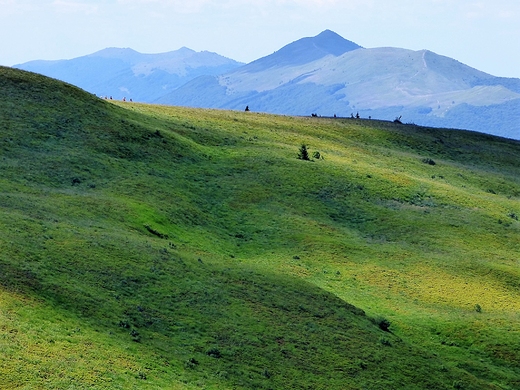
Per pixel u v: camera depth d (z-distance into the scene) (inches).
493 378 2268.7
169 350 1791.3
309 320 2233.0
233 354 1882.4
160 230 2866.6
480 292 2876.5
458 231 3577.8
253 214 3491.6
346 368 1982.0
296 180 3946.9
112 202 2984.7
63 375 1417.3
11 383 1317.7
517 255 3361.2
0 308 1608.0
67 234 2299.5
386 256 3169.3
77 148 3644.2
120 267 2162.9
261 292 2359.7
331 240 3272.6
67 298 1829.5
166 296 2096.5
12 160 3270.2
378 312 2576.3
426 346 2393.0
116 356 1610.5
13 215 2340.1
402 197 3976.4
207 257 2672.2
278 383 1802.4
